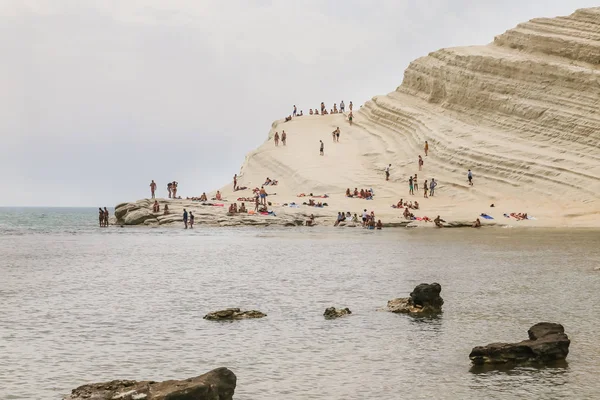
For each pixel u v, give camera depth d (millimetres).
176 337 24281
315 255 49875
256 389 18672
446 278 37281
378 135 114125
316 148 115688
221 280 37594
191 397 15641
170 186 99125
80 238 70500
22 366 20734
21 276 39594
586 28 102562
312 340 23812
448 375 19812
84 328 25641
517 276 37812
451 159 97188
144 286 35562
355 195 94688
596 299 30750
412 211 86062
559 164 88188
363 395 18188
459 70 108688
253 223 83000
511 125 100438
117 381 17859
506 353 20953
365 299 31297
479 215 81562
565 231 70688
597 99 94125
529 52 105625
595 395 18016
